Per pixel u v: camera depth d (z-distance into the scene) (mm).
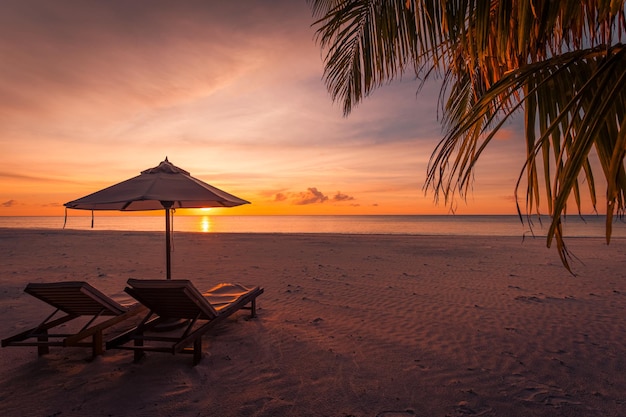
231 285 5449
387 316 5387
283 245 17016
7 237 20672
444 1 1788
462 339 4414
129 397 3018
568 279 8234
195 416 2771
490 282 7988
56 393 3074
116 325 4941
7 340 3412
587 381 3320
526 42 1573
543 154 1462
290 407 2896
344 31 2396
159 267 10234
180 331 4570
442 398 3035
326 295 6770
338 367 3617
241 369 3557
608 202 1111
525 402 2963
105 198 3682
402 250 14617
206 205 4941
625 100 1281
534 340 4375
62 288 3506
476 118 1590
